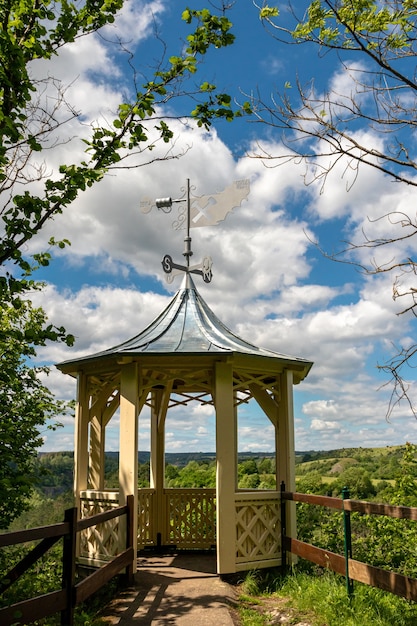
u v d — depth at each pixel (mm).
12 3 4645
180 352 7020
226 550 6922
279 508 7672
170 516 9133
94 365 7875
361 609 5363
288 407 7945
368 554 8438
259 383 7793
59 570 8852
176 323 8172
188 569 7555
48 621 5602
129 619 5383
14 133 4207
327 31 4234
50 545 4402
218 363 7281
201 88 4941
